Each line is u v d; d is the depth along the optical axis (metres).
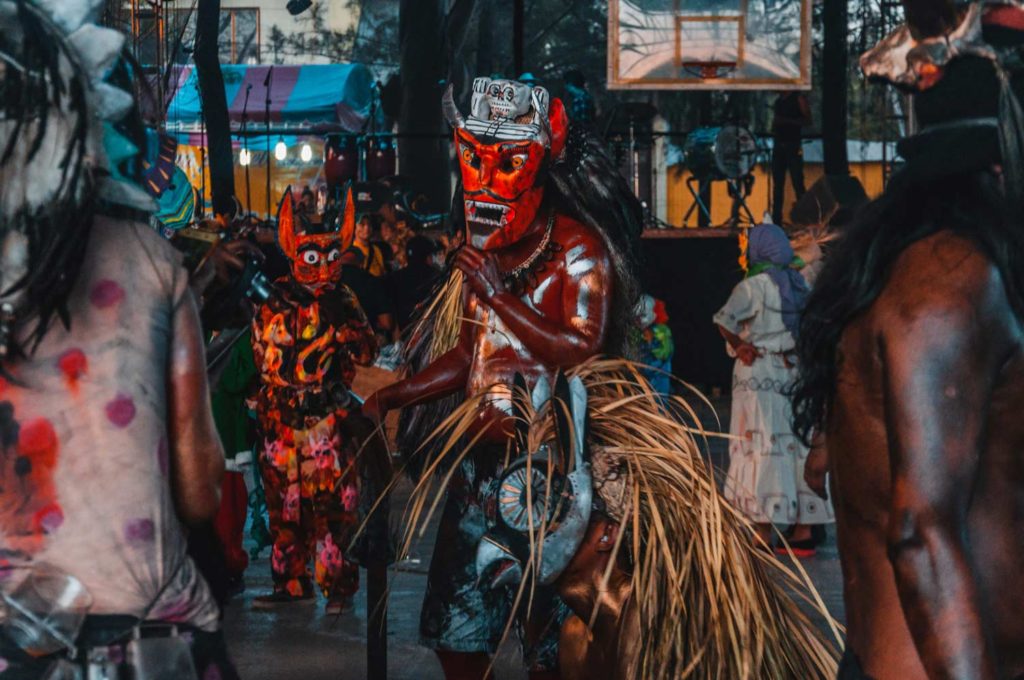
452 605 3.96
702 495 3.17
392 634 5.98
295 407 6.61
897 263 2.08
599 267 4.00
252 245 2.66
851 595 2.21
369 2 25.22
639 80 18.47
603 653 3.18
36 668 2.18
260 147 22.05
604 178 4.15
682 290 17.23
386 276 11.55
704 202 18.86
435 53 20.03
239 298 2.62
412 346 4.55
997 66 2.06
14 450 2.17
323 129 21.62
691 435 3.37
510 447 3.86
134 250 2.28
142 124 2.36
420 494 3.74
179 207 6.22
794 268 8.38
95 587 2.19
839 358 2.18
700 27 18.28
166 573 2.24
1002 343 2.01
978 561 2.04
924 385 1.98
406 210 15.73
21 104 2.13
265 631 6.21
